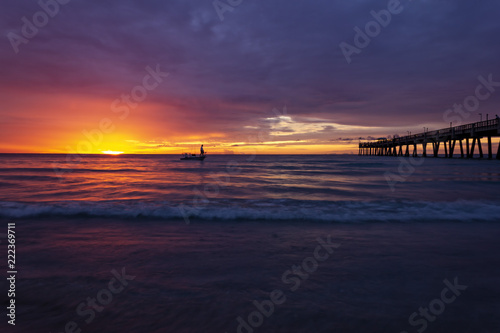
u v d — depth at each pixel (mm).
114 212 5953
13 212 5910
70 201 7391
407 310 2098
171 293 2369
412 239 4102
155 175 21750
